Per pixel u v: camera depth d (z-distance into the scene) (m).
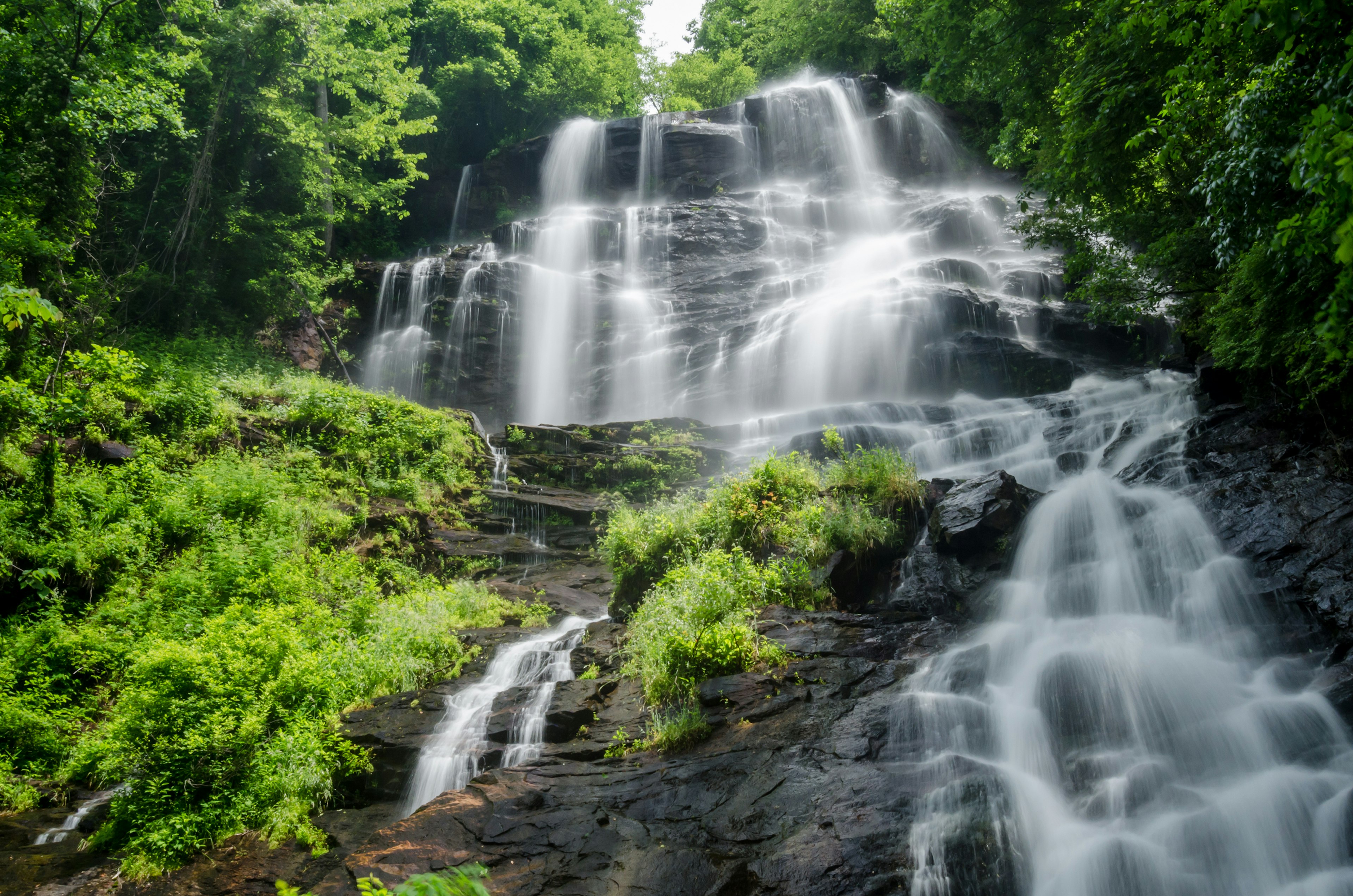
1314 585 8.70
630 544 12.86
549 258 33.66
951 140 39.28
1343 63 5.74
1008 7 15.81
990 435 18.20
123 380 15.59
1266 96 7.14
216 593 12.16
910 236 31.69
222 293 24.92
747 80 51.31
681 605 9.97
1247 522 9.91
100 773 9.15
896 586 11.52
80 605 12.18
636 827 6.98
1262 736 6.97
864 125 38.53
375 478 17.34
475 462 19.47
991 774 6.76
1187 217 13.26
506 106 45.72
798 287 29.94
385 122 37.44
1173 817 6.30
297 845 7.55
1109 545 10.55
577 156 40.28
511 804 7.43
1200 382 14.78
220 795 8.05
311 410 18.25
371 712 9.66
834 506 12.41
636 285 31.59
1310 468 10.38
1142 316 22.50
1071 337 24.12
